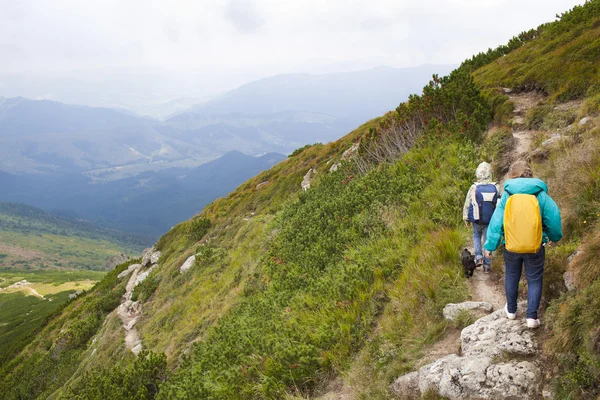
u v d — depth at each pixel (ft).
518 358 13.69
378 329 22.02
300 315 27.99
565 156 25.13
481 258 21.07
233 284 58.44
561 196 21.17
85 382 57.26
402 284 23.39
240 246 71.31
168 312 69.26
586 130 29.94
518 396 12.53
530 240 13.74
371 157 55.72
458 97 50.11
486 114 46.14
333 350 21.91
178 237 114.42
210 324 51.42
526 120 42.91
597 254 13.83
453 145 40.16
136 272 116.26
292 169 110.83
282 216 63.62
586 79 44.68
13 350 138.41
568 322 12.66
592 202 17.84
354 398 17.93
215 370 30.19
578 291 13.55
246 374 25.39
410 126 52.90
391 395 16.17
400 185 37.86
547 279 15.84
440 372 14.90
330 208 44.45
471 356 14.55
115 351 68.03
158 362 44.68
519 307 16.07
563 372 12.23
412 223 30.66
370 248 30.37
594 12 62.75
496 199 20.38
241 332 33.32
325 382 20.90
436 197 31.96
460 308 18.35
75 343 90.12
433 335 18.15
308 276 34.42
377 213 36.09
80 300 136.77
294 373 22.21
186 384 31.07
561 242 18.08
